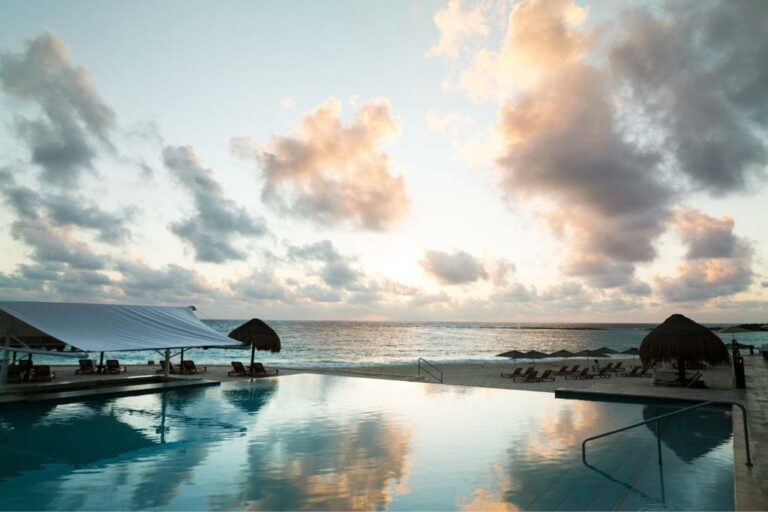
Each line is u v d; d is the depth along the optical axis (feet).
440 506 20.52
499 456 28.22
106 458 27.96
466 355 228.02
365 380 63.82
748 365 82.02
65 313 49.32
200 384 56.95
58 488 22.77
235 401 47.60
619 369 97.55
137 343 48.42
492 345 314.35
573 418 39.55
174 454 28.84
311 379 64.85
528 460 27.30
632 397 47.11
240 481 23.84
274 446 30.73
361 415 40.88
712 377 64.39
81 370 66.80
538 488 22.61
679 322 57.06
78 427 35.94
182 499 21.35
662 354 55.42
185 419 39.04
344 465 26.61
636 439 32.01
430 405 45.78
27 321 44.91
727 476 24.03
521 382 79.46
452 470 25.58
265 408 44.01
